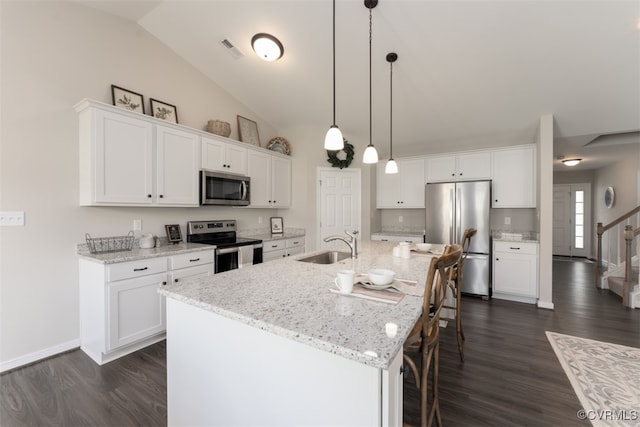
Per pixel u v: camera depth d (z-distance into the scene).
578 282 4.77
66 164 2.44
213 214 3.67
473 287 3.98
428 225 4.36
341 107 3.97
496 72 2.98
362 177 4.75
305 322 0.98
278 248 3.96
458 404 1.75
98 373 2.09
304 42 2.93
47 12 2.36
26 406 1.74
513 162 4.06
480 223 3.98
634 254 4.85
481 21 2.44
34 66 2.29
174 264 2.63
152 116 2.92
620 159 5.60
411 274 1.71
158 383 1.97
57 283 2.39
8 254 2.17
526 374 2.06
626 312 3.34
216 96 3.77
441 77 3.15
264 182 4.07
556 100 3.25
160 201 2.79
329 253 2.63
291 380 1.00
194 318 1.28
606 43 2.46
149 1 2.64
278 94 3.89
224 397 1.18
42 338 2.31
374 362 0.76
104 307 2.18
